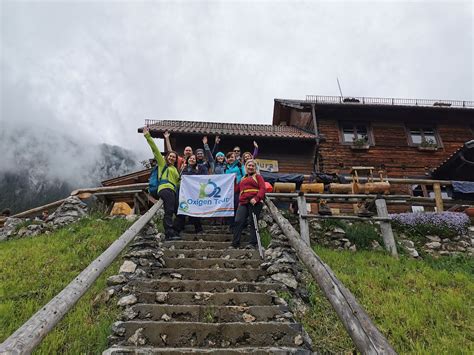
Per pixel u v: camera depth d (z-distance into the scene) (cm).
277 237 593
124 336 355
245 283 470
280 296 455
